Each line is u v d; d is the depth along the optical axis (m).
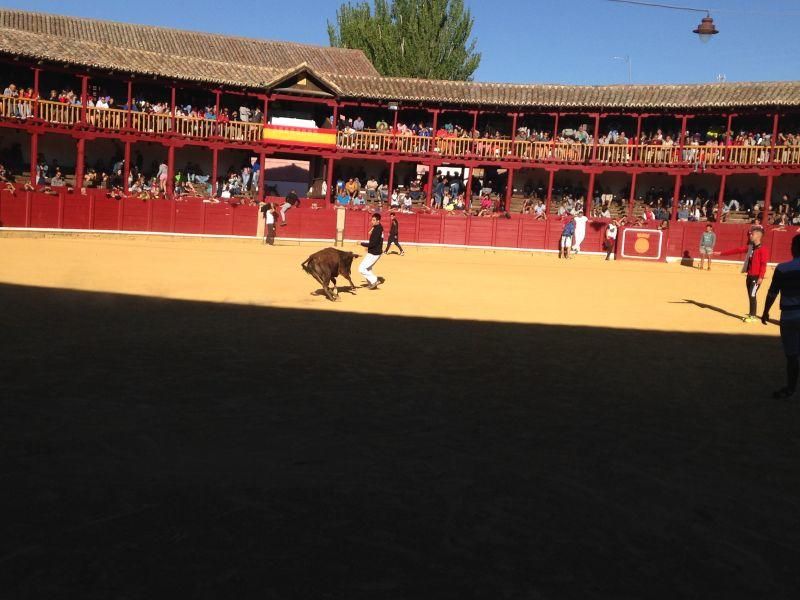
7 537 4.73
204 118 39.03
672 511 5.63
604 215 40.75
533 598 4.26
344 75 43.09
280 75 40.34
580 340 12.94
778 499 5.97
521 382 9.56
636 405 8.70
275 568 4.47
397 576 4.44
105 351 10.23
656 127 42.56
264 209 36.31
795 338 9.25
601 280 25.61
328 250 16.25
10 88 35.28
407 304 16.41
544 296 19.64
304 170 45.12
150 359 9.87
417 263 28.80
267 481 5.84
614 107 40.12
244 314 13.95
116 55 37.84
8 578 4.24
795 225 37.12
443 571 4.53
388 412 7.89
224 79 39.56
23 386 8.26
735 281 28.05
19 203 32.88
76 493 5.46
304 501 5.48
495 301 17.89
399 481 5.96
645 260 37.41
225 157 42.88
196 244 33.34
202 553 4.62
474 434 7.28
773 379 10.56
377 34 60.31
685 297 21.34
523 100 41.41
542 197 44.00
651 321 15.88
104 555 4.55
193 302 15.22
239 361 9.98
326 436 7.00
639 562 4.78
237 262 25.02
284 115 43.78
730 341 13.75
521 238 40.00
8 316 12.57
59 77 38.53
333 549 4.75
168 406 7.75
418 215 40.03
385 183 45.34
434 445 6.89
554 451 6.89
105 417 7.28
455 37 59.59
